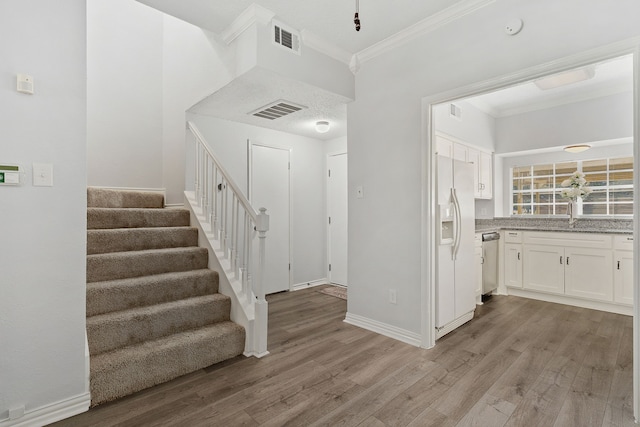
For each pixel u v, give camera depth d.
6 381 1.65
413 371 2.32
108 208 3.24
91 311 2.25
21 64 1.68
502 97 4.18
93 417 1.79
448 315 3.02
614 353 2.60
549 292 4.10
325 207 5.26
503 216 5.12
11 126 1.65
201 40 3.32
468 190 3.39
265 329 2.60
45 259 1.76
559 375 2.26
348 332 3.09
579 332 3.06
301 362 2.46
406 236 2.85
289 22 2.63
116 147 4.02
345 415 1.82
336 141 5.06
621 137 3.83
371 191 3.14
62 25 1.80
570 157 4.53
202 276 2.82
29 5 1.70
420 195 2.75
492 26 2.30
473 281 3.45
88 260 2.45
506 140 4.77
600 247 3.73
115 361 1.99
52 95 1.77
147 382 2.08
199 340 2.33
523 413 1.84
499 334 3.03
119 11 4.06
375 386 2.12
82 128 1.88
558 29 2.01
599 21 1.87
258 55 2.50
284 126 4.37
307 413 1.84
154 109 4.29
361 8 2.44
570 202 4.40
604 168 4.33
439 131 3.66
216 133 3.96
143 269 2.72
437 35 2.61
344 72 3.18
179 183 3.87
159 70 4.34
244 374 2.27
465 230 3.31
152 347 2.18
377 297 3.10
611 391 2.06
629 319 3.42
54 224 1.79
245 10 2.48
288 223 4.75
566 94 4.08
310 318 3.51
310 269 5.07
